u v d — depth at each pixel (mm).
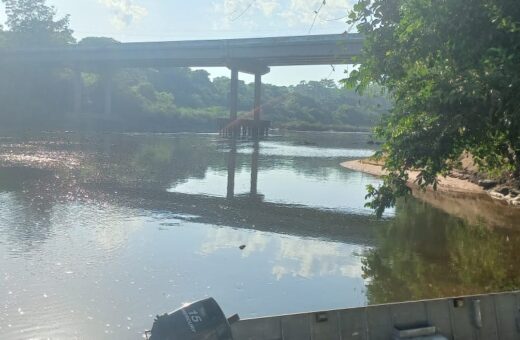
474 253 17359
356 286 13734
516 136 7117
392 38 9211
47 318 10727
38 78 101938
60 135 74750
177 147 63438
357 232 20484
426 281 14258
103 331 10289
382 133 9523
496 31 6902
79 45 101812
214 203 25922
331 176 39812
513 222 22688
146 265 14711
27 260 14555
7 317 10664
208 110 153250
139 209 23234
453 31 7152
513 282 14203
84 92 110438
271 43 82938
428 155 7926
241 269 14828
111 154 48844
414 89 8406
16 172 33188
